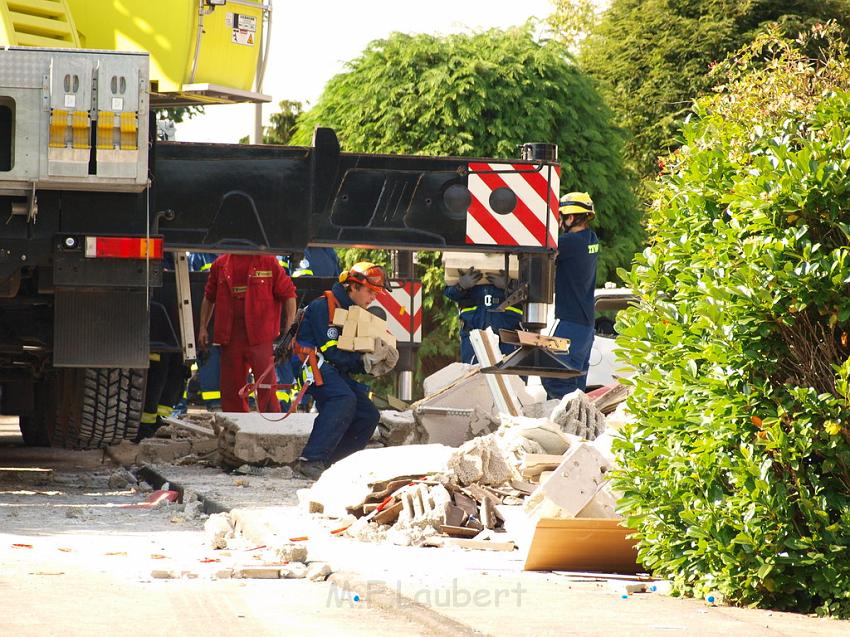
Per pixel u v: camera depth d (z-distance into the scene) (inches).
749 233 490.3
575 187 2407.7
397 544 621.9
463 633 408.8
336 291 940.0
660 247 538.3
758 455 473.7
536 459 699.4
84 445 1080.8
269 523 665.0
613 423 623.5
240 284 1051.3
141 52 716.7
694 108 610.5
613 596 486.6
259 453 953.5
